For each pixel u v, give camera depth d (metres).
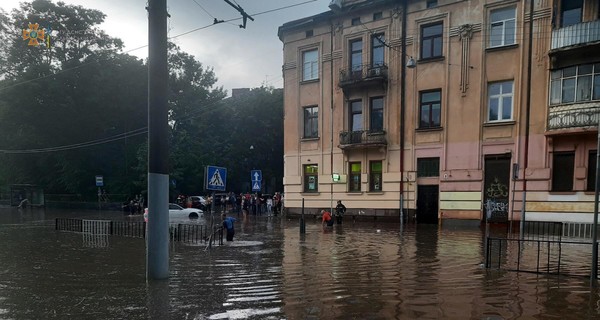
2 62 40.44
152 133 7.79
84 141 44.12
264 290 6.89
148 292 6.75
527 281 7.47
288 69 26.89
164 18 7.88
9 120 41.34
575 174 17.48
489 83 20.06
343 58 24.55
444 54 21.17
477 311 5.57
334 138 24.94
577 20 17.72
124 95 41.97
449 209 20.73
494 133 19.72
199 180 44.34
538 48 18.59
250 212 33.44
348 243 13.56
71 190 45.75
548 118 18.17
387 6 22.95
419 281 7.55
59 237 16.08
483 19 20.03
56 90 38.94
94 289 6.98
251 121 44.66
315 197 25.59
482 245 12.85
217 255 11.05
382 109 23.38
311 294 6.59
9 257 10.78
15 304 6.06
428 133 21.61
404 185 22.25
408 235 16.11
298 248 12.41
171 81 46.94
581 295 6.39
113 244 13.70
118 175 44.94
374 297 6.37
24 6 39.78
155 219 7.78
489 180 19.92
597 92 16.89
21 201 47.03
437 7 21.36
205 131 46.44
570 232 17.05
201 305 5.95
